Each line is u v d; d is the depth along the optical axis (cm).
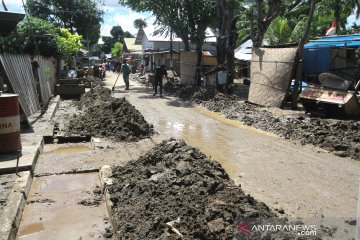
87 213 545
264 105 1507
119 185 595
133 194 547
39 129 1020
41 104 1432
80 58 4194
